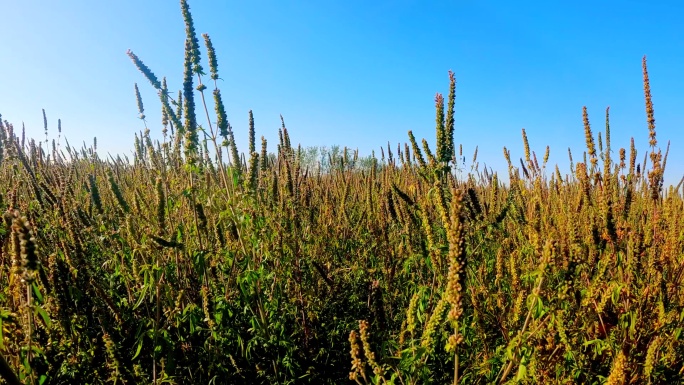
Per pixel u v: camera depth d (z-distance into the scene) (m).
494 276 4.68
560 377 3.35
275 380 4.26
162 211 4.66
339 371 4.61
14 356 2.81
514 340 2.97
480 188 7.16
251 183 4.94
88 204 5.61
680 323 3.94
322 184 8.34
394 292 5.13
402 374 3.18
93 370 3.52
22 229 2.33
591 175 5.13
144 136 7.74
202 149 5.55
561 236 4.45
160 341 3.90
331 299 5.36
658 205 5.02
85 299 3.79
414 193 6.16
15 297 3.11
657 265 4.08
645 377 3.43
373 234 5.88
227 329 4.25
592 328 3.83
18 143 6.60
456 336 2.64
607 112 5.30
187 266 4.75
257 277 4.42
